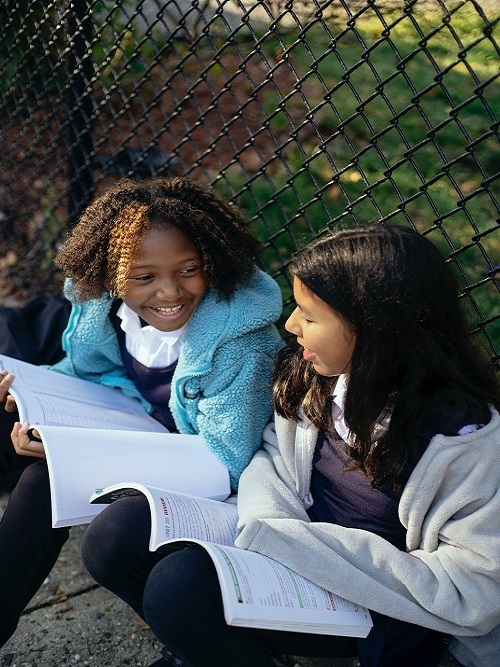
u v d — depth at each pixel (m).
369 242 1.52
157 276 1.87
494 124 1.83
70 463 1.75
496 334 2.64
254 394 1.94
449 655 1.73
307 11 2.40
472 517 1.53
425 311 1.51
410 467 1.56
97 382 2.27
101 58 3.21
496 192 3.22
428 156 3.40
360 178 3.33
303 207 2.29
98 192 3.02
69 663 2.05
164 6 2.42
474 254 2.95
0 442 2.10
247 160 3.53
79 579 2.31
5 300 3.17
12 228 3.31
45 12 2.77
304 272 1.55
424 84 3.69
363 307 1.49
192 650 1.57
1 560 1.81
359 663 1.80
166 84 2.48
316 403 1.72
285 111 2.23
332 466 1.73
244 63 2.26
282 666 2.00
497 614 1.55
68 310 2.58
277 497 1.76
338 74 3.82
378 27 2.67
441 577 1.55
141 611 1.79
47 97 3.32
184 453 1.90
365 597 1.56
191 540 1.53
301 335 1.63
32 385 2.06
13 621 1.88
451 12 1.81
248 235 1.99
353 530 1.62
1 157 3.41
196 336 1.95
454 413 1.54
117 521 1.69
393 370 1.55
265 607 1.46
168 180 1.95
